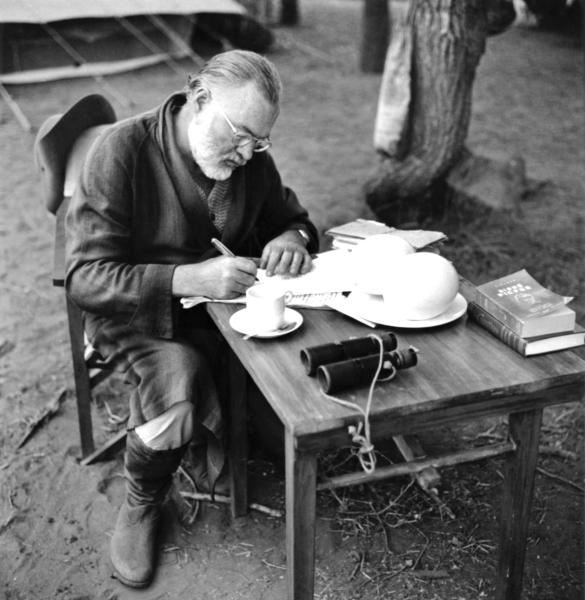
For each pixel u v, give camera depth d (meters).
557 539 2.45
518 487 1.94
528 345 1.82
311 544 1.77
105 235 2.22
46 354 3.48
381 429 1.70
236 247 2.51
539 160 5.92
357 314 2.00
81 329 2.61
